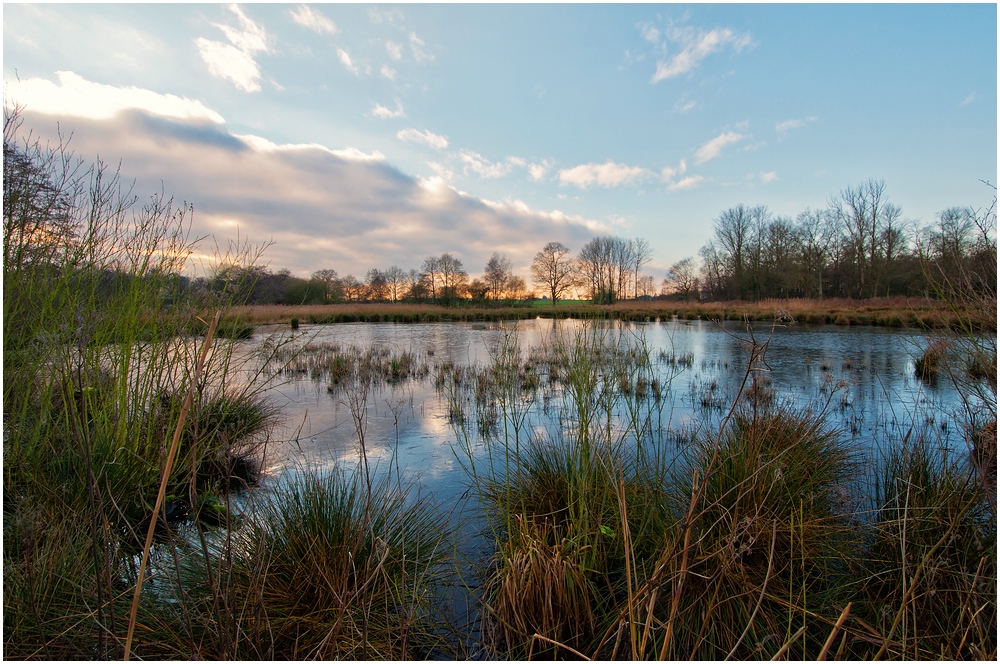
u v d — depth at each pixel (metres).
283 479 4.32
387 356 13.07
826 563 2.68
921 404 7.26
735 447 3.34
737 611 2.33
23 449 3.15
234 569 2.46
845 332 20.23
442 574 2.89
